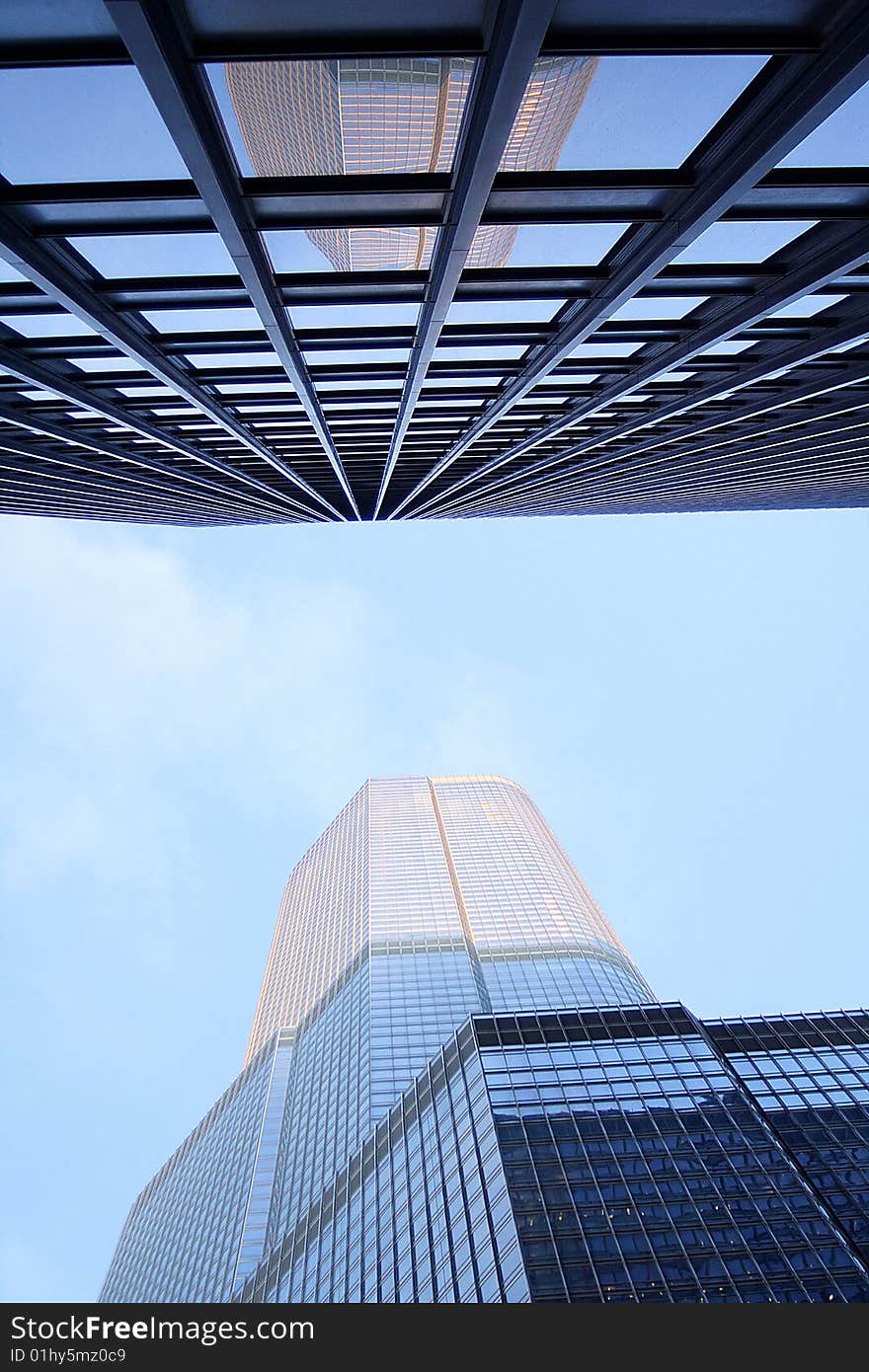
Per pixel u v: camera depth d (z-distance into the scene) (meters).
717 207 11.73
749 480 52.12
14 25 7.97
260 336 18.39
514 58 8.51
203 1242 104.62
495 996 114.06
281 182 11.10
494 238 13.34
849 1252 38.25
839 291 16.98
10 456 32.12
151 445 33.00
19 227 11.50
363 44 8.59
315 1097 109.38
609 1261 37.97
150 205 11.28
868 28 7.98
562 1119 48.91
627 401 27.44
